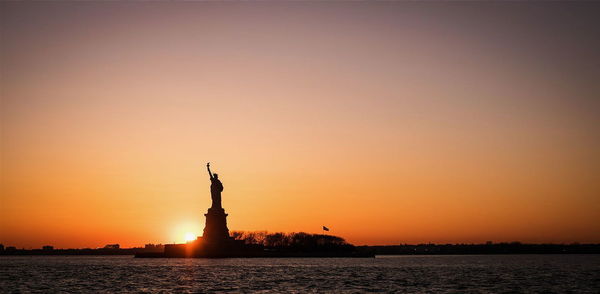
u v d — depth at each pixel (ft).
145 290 527.81
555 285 593.42
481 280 655.35
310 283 589.73
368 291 523.70
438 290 535.60
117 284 582.76
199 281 608.19
